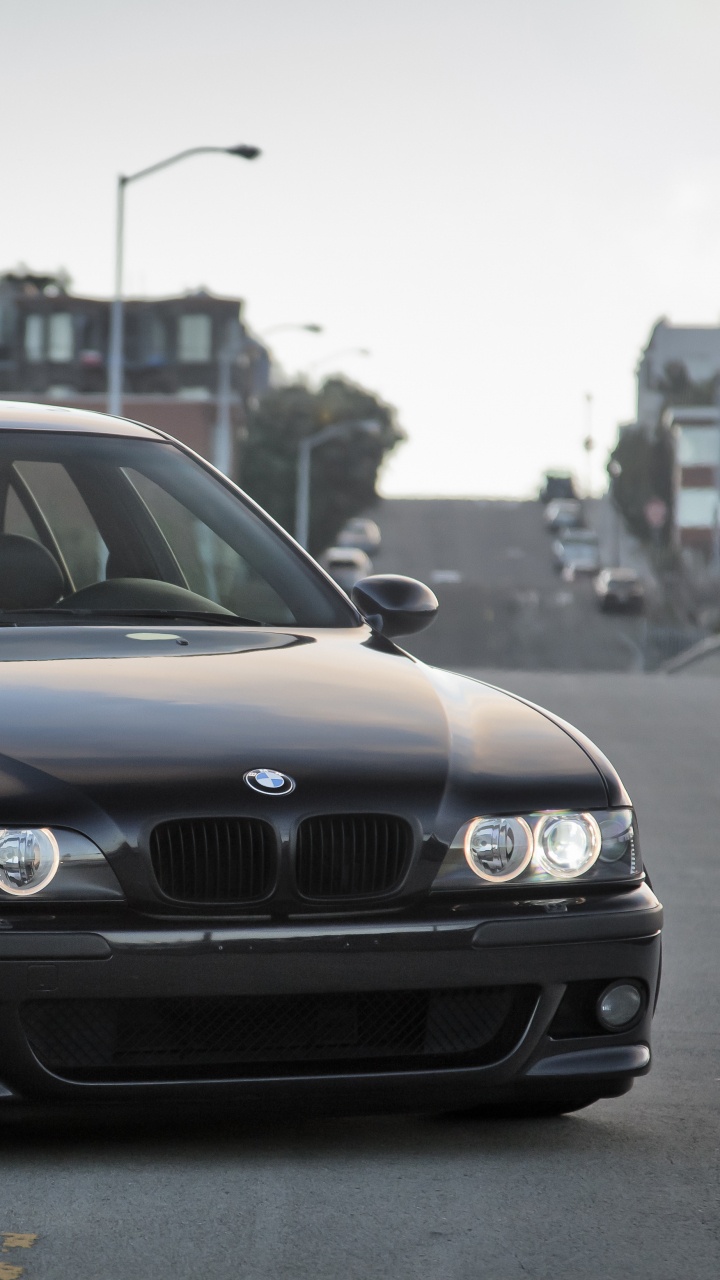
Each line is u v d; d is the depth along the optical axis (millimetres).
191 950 11320
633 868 12461
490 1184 11594
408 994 11844
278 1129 12727
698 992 18219
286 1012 11656
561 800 12281
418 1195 11336
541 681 72750
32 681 12727
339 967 11523
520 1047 12000
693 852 28844
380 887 11758
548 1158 12195
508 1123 13070
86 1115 11461
